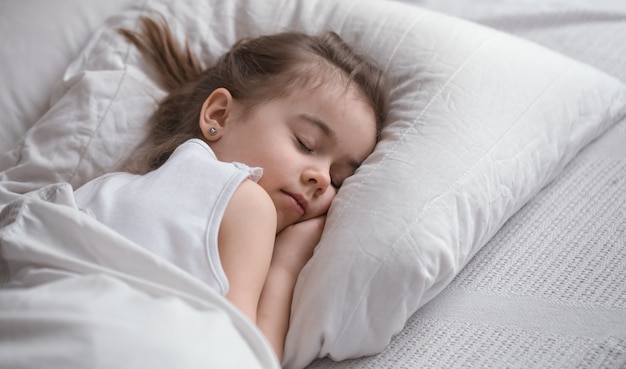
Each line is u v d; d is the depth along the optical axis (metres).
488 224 0.99
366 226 0.92
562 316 0.91
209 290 0.79
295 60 1.12
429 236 0.91
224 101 1.10
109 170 1.12
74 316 0.67
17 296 0.70
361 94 1.09
